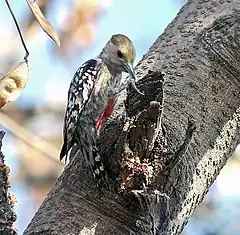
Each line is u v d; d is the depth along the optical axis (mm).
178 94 10203
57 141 17047
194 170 9703
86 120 9922
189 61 10609
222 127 10375
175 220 9219
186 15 11445
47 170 16656
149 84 8758
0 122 14125
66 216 9055
